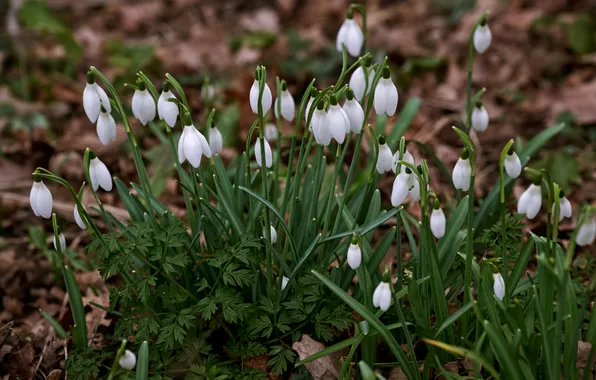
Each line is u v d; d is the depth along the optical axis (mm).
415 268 1088
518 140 1239
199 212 1086
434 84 1760
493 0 2078
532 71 1758
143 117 1067
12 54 1875
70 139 1491
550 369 990
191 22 2203
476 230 1190
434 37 1997
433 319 1107
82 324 1089
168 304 1067
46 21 1860
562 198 999
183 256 1059
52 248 1314
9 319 1219
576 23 1825
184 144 1018
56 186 1405
